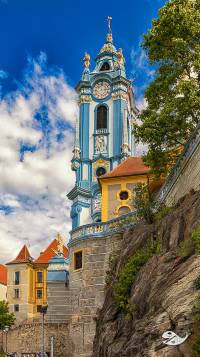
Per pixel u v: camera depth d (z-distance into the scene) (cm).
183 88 3114
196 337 1560
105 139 8088
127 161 5631
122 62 8531
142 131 3300
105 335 2586
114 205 5300
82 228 4191
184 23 3297
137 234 3216
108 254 3909
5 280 10775
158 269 2166
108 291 3266
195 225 2145
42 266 9450
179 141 3369
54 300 4828
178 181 2991
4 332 5084
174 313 1738
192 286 1766
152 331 1772
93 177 7931
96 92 8419
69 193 7931
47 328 4550
